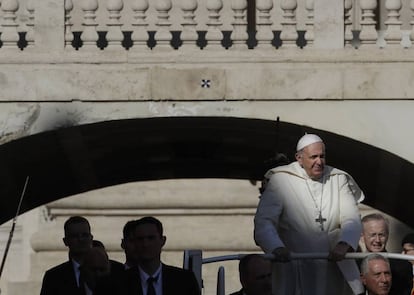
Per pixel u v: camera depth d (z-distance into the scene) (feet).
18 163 139.03
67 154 139.33
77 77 127.85
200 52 128.16
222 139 139.03
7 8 128.26
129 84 127.85
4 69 127.85
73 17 137.80
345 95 127.95
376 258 100.32
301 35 136.26
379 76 128.06
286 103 128.06
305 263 103.19
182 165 154.92
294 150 139.13
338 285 103.50
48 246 190.80
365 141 128.16
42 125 127.95
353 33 132.46
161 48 128.36
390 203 148.36
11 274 191.83
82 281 104.88
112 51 128.06
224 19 139.03
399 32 128.77
